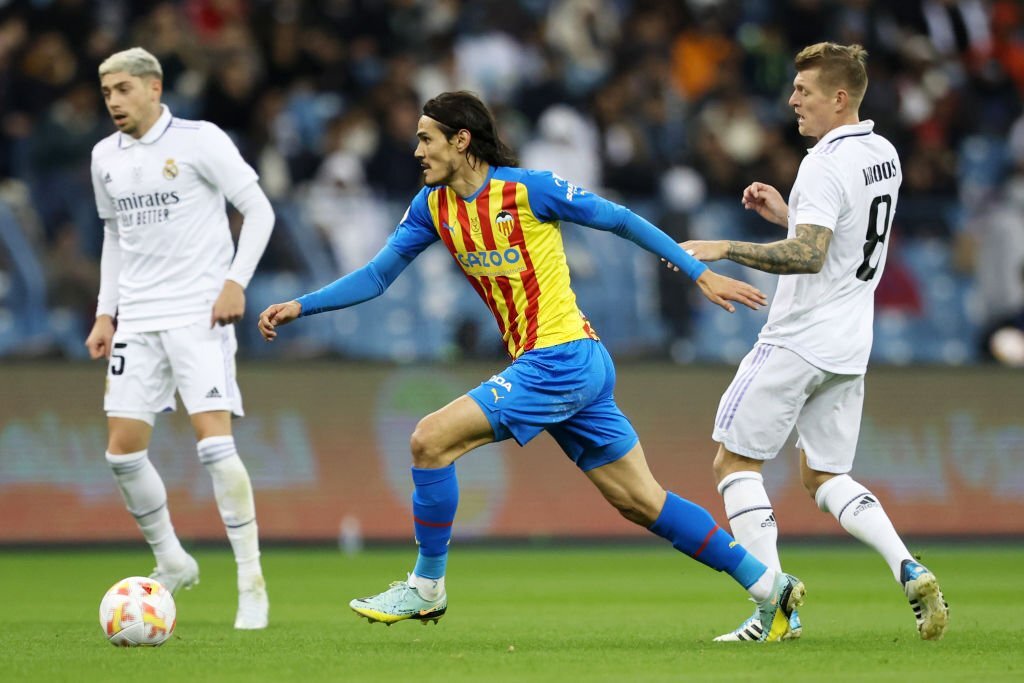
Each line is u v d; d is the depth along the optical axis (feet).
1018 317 191.01
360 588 122.62
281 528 169.99
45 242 168.35
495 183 71.56
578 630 86.38
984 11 236.43
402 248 75.72
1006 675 59.77
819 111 78.59
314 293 75.51
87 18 194.39
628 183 200.44
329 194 176.65
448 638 79.87
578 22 216.33
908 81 224.94
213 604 108.27
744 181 205.26
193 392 88.69
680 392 180.04
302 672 61.11
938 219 190.19
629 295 179.11
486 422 71.36
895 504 183.01
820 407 79.15
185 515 166.50
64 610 101.96
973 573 141.28
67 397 166.20
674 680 57.67
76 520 165.27
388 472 174.19
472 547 173.99
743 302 71.26
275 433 171.01
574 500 178.09
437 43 208.64
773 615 75.61
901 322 187.73
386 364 175.01
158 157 88.94
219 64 195.31
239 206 89.04
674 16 223.10
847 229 77.05
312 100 199.93
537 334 72.08
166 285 89.40
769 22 228.22
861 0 231.50
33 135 177.88
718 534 74.43
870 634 81.71
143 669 62.44
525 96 208.13
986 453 186.19
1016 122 229.86
